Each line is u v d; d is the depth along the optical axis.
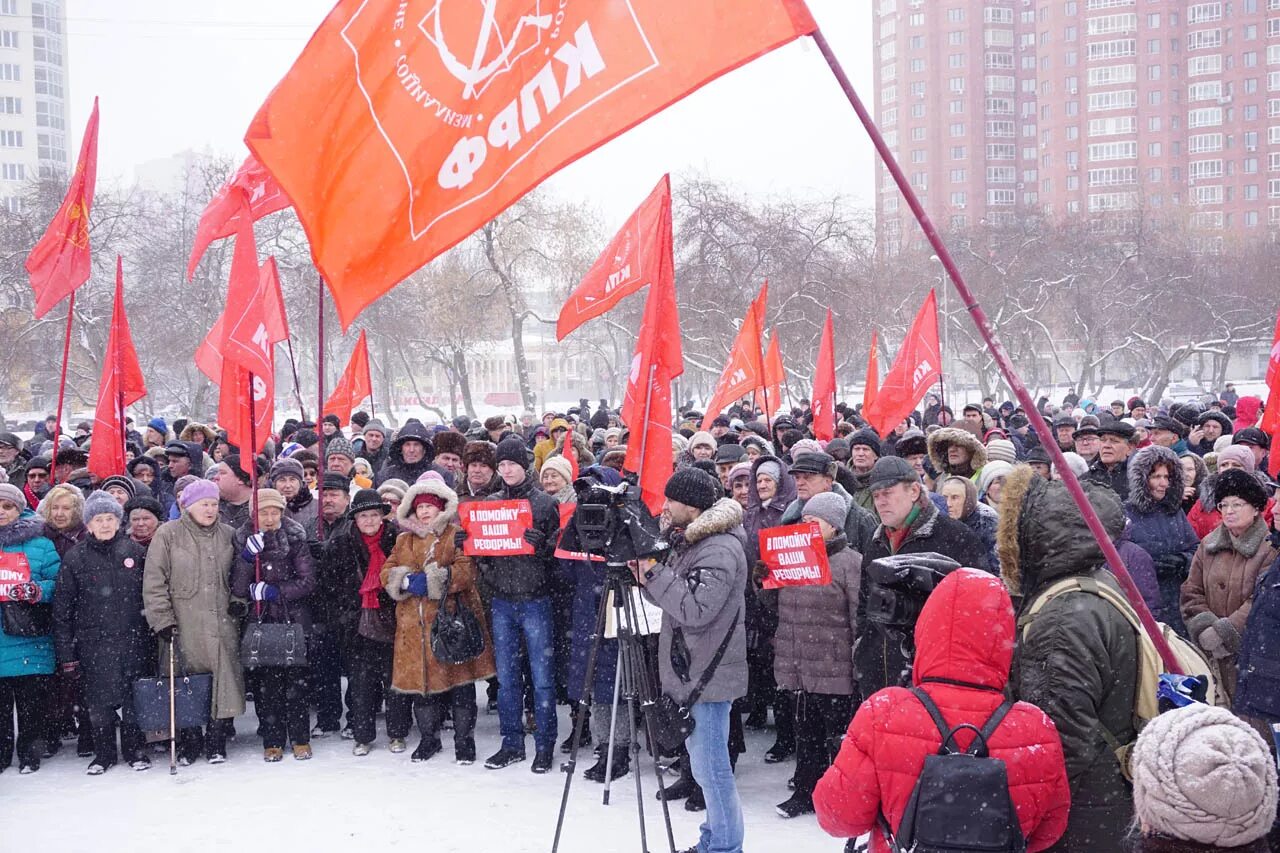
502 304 52.19
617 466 9.61
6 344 44.34
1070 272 58.31
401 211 3.82
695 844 5.96
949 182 130.12
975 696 3.16
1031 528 3.71
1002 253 59.62
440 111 3.78
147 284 47.25
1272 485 7.48
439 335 52.34
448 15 3.76
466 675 7.98
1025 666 3.59
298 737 8.12
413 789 7.29
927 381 12.79
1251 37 114.62
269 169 3.78
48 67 124.44
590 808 6.86
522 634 8.42
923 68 130.62
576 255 48.78
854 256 51.00
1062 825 3.19
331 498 8.66
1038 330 61.06
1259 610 5.16
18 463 12.45
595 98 3.66
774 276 44.41
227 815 6.82
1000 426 19.78
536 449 13.12
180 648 7.88
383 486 8.58
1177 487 7.54
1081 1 119.50
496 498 8.00
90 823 6.72
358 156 3.81
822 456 7.12
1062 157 121.56
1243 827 2.33
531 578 7.62
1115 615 3.55
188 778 7.63
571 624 8.24
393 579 7.83
